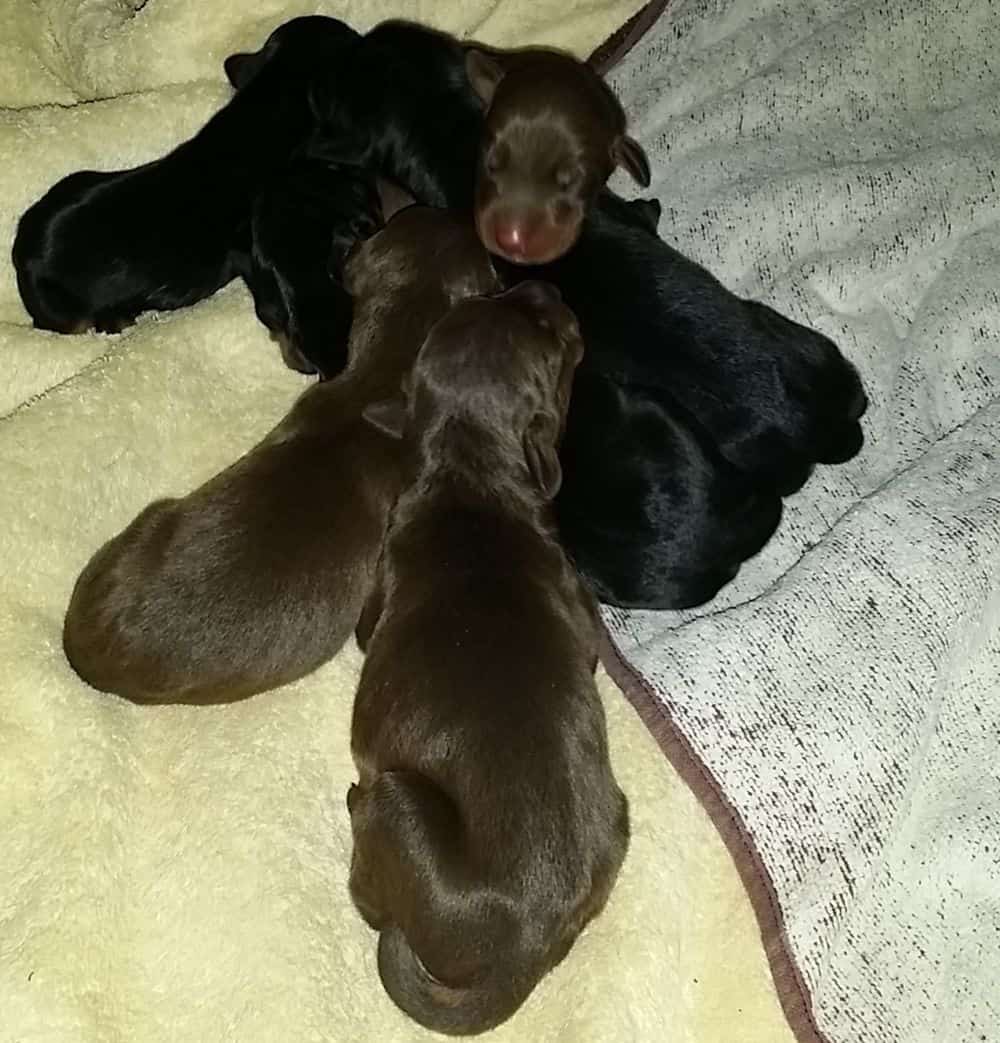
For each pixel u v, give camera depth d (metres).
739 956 0.32
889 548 0.34
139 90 0.42
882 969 0.32
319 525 0.32
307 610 0.32
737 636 0.33
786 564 0.36
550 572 0.32
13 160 0.39
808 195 0.40
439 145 0.40
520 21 0.45
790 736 0.32
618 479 0.34
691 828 0.33
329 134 0.41
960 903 0.32
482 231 0.39
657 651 0.33
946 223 0.40
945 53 0.43
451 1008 0.29
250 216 0.40
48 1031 0.29
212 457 0.37
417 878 0.28
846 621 0.33
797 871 0.31
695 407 0.35
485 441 0.33
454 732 0.29
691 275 0.36
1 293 0.40
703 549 0.34
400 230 0.37
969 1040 0.32
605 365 0.35
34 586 0.34
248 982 0.31
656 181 0.42
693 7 0.44
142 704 0.33
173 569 0.32
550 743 0.29
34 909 0.30
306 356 0.38
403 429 0.34
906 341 0.40
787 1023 0.32
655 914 0.32
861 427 0.38
